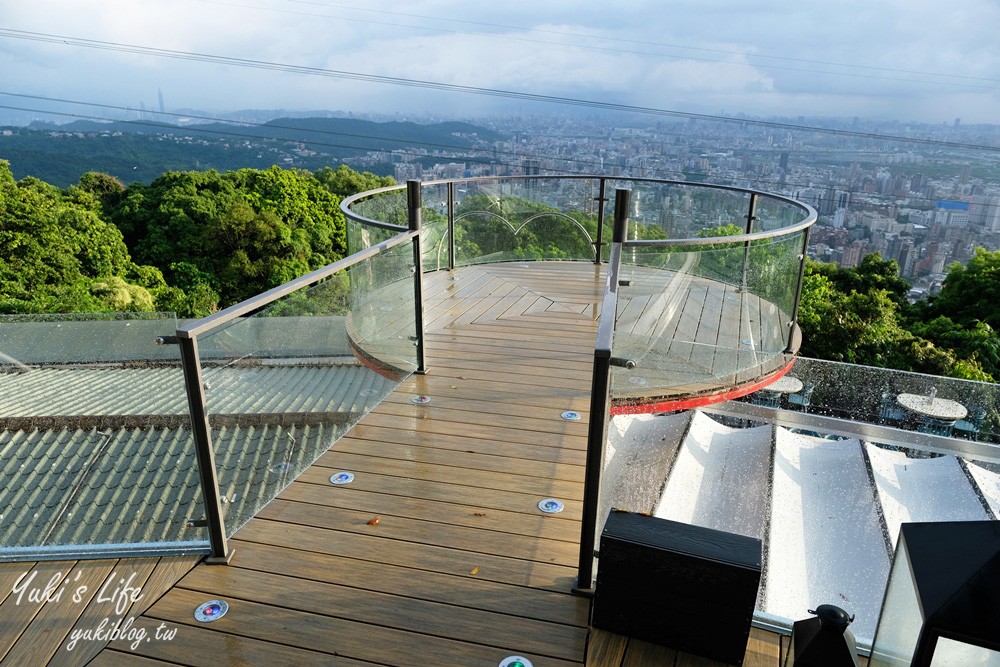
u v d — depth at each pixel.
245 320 2.16
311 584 2.05
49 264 23.62
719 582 1.71
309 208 34.06
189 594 2.01
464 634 1.85
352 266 2.92
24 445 2.46
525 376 3.76
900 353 14.16
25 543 2.24
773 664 1.78
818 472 3.69
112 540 2.24
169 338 1.91
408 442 2.97
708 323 3.82
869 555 2.73
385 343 3.40
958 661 1.24
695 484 3.56
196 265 29.25
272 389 2.37
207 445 2.02
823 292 17.02
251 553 2.20
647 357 3.61
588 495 1.93
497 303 5.23
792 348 4.46
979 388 3.95
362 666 1.73
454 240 6.29
